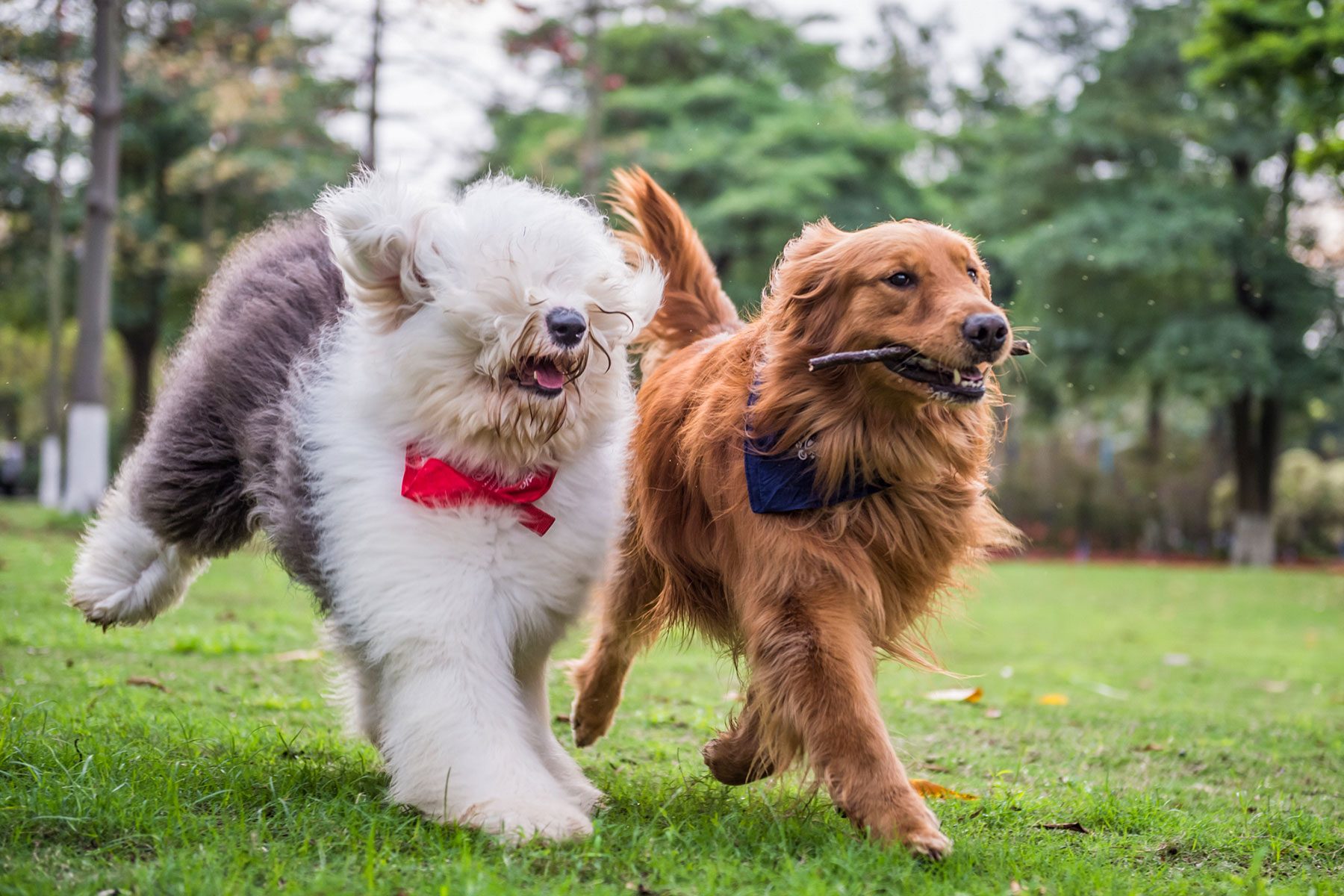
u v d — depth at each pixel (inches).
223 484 164.4
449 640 134.1
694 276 204.5
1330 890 132.0
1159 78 1150.3
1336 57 721.0
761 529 150.2
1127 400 1398.9
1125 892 126.6
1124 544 1245.1
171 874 113.1
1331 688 350.0
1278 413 1127.0
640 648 187.9
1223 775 210.4
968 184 1508.4
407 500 136.3
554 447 140.4
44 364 1523.1
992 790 180.7
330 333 151.9
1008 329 140.6
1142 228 1061.8
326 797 146.0
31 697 202.8
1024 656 402.6
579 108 1280.8
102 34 633.6
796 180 1197.7
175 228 1195.3
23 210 1119.6
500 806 129.5
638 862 126.1
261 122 810.2
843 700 139.0
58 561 427.5
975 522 160.7
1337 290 1108.5
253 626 319.9
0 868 116.4
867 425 148.6
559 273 137.9
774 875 122.3
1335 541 1266.0
